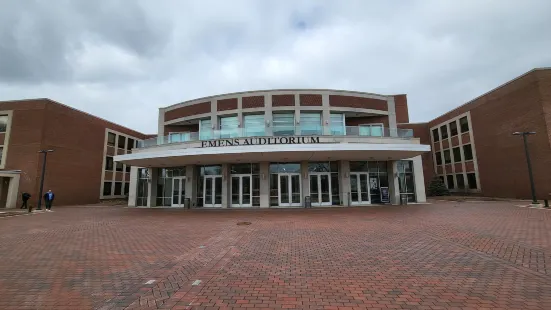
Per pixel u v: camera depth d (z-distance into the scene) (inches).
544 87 896.3
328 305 157.6
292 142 770.8
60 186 1091.9
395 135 824.3
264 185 820.6
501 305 153.0
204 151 718.5
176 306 158.2
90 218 605.3
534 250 265.4
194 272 219.1
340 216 561.3
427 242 310.5
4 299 170.2
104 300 167.9
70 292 180.7
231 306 157.5
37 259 261.4
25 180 1011.3
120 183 1414.9
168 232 406.6
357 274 209.6
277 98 919.7
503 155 1024.9
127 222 529.3
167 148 842.2
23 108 1060.5
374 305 156.7
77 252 288.0
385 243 310.5
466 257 247.8
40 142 1030.4
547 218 468.4
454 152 1293.1
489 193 1085.8
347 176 831.7
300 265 233.9
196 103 992.9
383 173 868.0
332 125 935.0
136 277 208.7
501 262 230.8
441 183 1252.5
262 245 309.4
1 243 338.6
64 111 1128.2
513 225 405.1
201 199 872.3
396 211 640.4
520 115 958.4
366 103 962.1
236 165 853.8
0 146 1045.8
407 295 169.3
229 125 946.7
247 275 210.4
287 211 685.3
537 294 165.9
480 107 1136.8
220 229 425.4
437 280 193.5
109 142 1353.3
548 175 866.1
